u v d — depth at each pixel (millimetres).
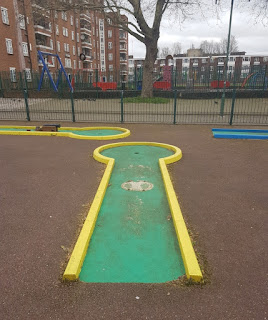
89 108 17438
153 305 2402
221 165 6289
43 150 7539
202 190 4855
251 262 2963
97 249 3166
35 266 2896
